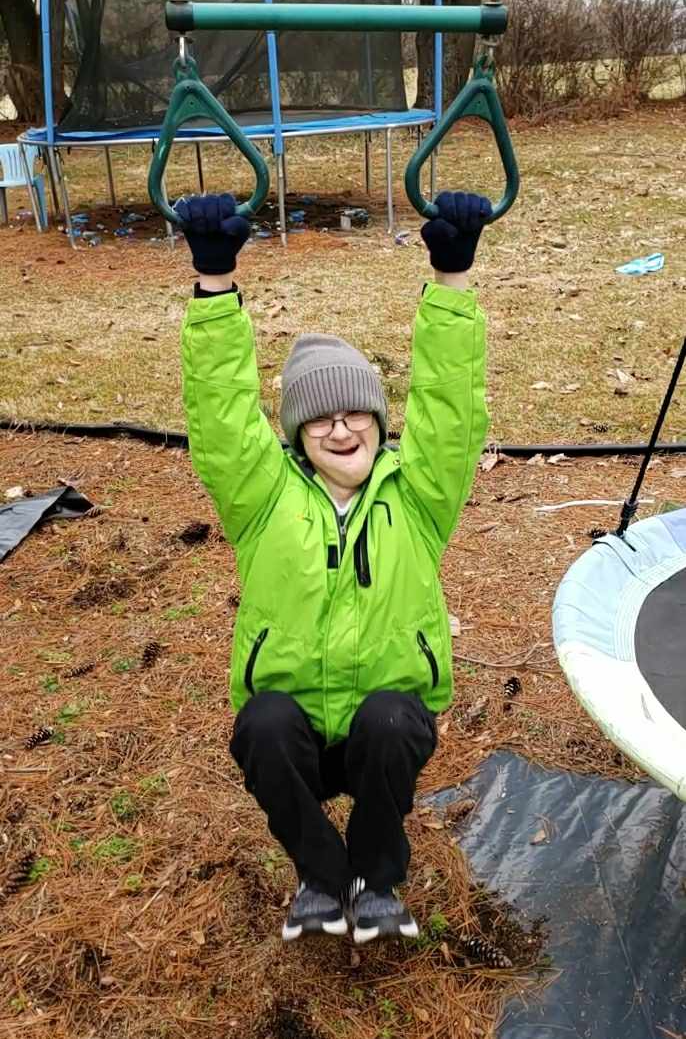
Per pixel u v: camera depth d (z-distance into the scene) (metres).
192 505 4.21
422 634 1.91
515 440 4.75
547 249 8.37
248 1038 1.94
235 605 3.45
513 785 2.59
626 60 14.91
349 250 8.62
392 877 1.84
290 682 1.87
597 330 6.29
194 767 2.68
